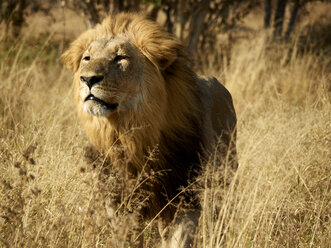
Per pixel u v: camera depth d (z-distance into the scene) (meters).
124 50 7.45
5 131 10.27
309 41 22.06
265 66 17.98
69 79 15.87
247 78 16.42
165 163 7.71
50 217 7.69
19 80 13.66
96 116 7.37
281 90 16.36
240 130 11.61
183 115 7.93
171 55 7.71
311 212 8.86
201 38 20.41
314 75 17.39
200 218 7.73
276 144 10.02
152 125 7.52
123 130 7.50
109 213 7.75
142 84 7.54
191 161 8.00
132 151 7.51
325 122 10.55
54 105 12.62
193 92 8.26
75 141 9.49
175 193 7.85
